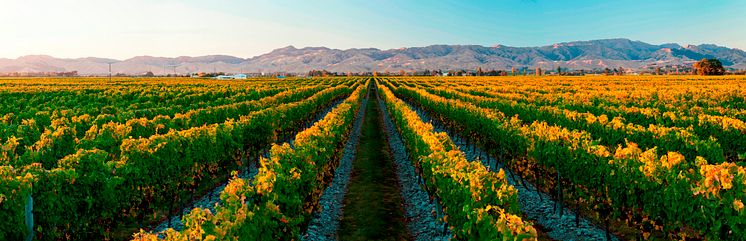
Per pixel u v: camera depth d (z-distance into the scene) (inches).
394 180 547.5
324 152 453.7
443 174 352.5
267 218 258.7
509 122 637.3
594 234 373.4
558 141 433.4
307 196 365.7
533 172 485.7
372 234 376.5
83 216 311.7
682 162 323.3
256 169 622.8
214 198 478.0
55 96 1503.4
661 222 312.3
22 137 559.2
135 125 607.2
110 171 335.3
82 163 322.0
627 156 345.1
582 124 666.2
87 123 687.1
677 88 1700.3
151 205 386.0
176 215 434.9
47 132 497.7
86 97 1443.2
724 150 573.6
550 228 389.1
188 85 2461.9
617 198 344.5
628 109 806.5
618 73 6501.0
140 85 2412.6
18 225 264.5
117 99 1438.2
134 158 368.2
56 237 297.1
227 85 2469.2
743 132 541.3
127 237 369.4
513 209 290.2
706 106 1081.4
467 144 781.9
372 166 624.1
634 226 345.1
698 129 619.2
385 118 1278.3
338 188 511.2
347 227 392.5
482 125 674.8
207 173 481.4
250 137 614.9
